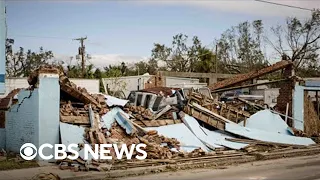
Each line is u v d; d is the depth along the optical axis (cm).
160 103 2222
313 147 2095
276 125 2278
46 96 1572
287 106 2508
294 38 7225
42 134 1549
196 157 1642
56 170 1366
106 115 1805
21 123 1675
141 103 2344
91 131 1596
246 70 6159
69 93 1759
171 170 1445
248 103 2481
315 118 2669
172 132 1861
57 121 1595
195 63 6234
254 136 2061
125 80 4084
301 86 2547
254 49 6322
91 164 1398
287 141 2127
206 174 1353
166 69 6769
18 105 1702
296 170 1438
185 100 2130
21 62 6438
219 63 6188
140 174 1362
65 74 1745
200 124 2086
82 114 1728
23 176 1266
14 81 3198
